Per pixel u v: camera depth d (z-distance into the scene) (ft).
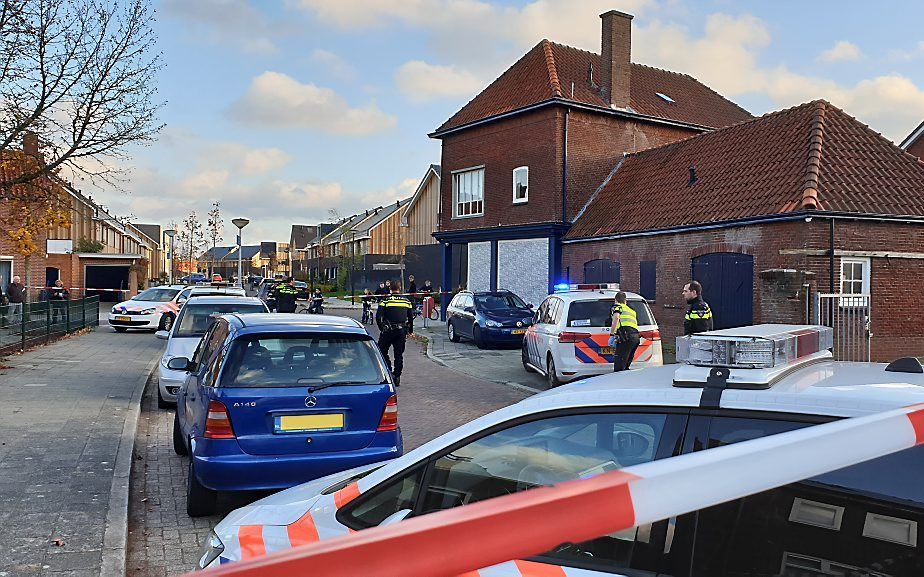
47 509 18.45
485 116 82.43
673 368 9.75
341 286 187.62
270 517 10.62
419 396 40.09
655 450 7.98
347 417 19.36
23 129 43.65
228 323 21.57
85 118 44.47
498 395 40.60
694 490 2.65
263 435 18.74
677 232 58.13
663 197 64.23
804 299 44.78
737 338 8.16
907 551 6.46
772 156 56.59
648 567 7.31
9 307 52.24
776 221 49.75
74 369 45.32
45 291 92.02
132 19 44.50
